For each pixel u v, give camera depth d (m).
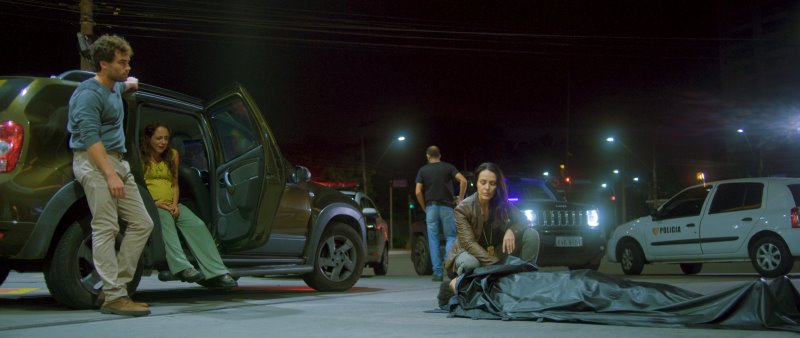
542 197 11.96
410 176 58.56
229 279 6.11
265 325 4.69
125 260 5.24
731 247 10.70
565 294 4.86
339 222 7.91
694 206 11.52
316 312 5.45
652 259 12.02
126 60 5.19
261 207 6.31
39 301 6.41
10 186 5.04
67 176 5.31
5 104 5.30
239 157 6.45
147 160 6.11
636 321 4.45
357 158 53.50
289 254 7.24
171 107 6.18
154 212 5.75
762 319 4.24
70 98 5.38
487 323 4.71
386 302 6.32
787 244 9.97
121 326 4.61
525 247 5.50
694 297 4.66
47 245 5.14
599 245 11.54
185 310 5.48
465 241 5.39
